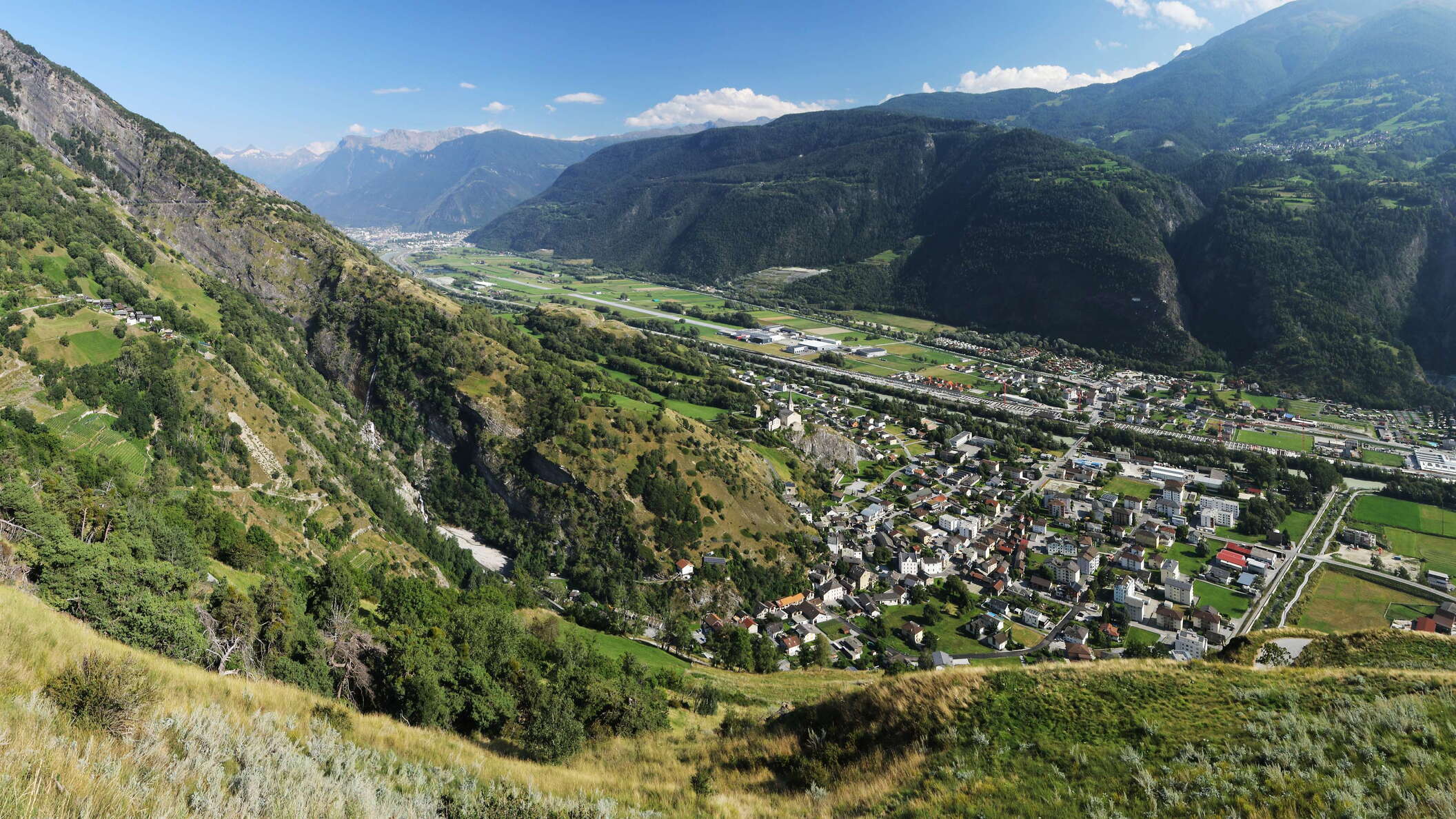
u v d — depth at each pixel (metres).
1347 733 20.05
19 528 37.12
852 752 26.83
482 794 19.64
